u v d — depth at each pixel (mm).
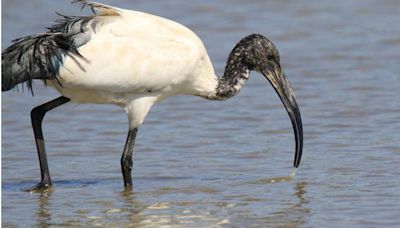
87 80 12539
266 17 24219
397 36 22125
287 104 13945
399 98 17688
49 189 12883
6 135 15898
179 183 13109
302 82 19109
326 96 18000
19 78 12188
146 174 13656
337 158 14156
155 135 15875
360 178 13039
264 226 11109
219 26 23484
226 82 13953
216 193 12562
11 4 25188
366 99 17688
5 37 22312
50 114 17453
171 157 14539
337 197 12188
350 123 16188
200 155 14625
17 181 13344
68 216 11625
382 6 24859
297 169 13664
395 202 11859
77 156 14750
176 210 11836
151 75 12906
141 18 13023
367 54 20906
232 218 11445
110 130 16281
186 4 25312
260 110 17359
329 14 24297
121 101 13078
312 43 21984
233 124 16484
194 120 16781
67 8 24859
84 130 16312
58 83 12578
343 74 19547
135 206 12031
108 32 12672
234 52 13977
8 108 17719
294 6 25031
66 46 12328
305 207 11797
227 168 13844
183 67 13156
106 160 14492
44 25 23328
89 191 12812
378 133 15508
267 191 12594
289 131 15953
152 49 12883
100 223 11328
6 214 11742
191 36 13352
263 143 15250
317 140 15242
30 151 14938
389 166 13602
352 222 11117
